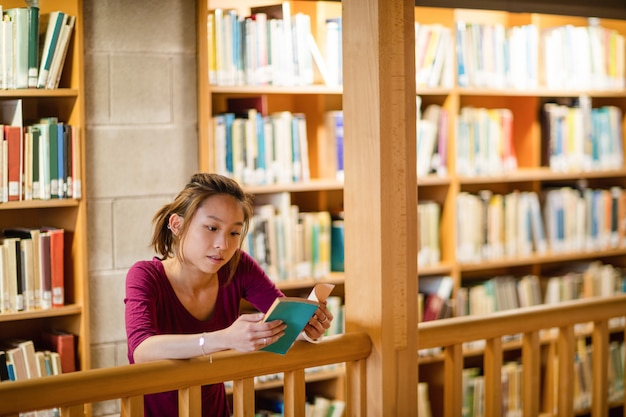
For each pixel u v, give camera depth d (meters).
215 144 3.68
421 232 4.25
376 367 2.50
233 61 3.70
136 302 2.19
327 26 3.96
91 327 3.48
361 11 2.49
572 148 4.71
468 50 4.30
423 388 4.26
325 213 4.03
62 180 3.35
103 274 3.49
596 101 5.10
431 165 4.27
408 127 2.53
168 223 2.32
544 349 4.65
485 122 4.39
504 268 4.82
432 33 4.17
